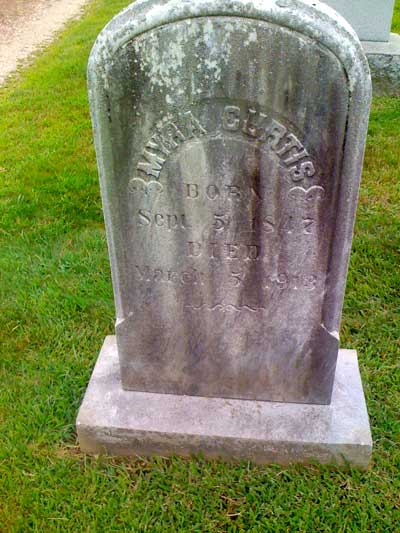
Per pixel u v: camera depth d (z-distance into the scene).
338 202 2.24
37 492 2.58
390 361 3.21
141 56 2.02
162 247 2.43
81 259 4.01
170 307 2.59
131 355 2.75
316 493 2.57
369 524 2.46
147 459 2.76
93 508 2.53
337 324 2.56
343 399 2.81
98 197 4.74
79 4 12.09
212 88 2.05
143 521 2.49
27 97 6.98
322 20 1.91
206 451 2.71
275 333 2.60
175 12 1.92
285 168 2.19
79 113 6.45
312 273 2.43
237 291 2.51
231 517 2.51
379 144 5.48
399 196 4.64
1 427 2.87
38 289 3.76
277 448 2.65
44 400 3.00
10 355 3.29
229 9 1.89
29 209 4.57
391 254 3.96
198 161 2.21
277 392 2.77
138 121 2.15
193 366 2.75
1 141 5.83
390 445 2.78
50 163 5.28
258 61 1.98
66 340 3.38
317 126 2.09
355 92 2.00
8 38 9.84
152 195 2.31
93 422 2.71
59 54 8.57
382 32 6.63
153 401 2.82
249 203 2.29
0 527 2.48
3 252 4.10
